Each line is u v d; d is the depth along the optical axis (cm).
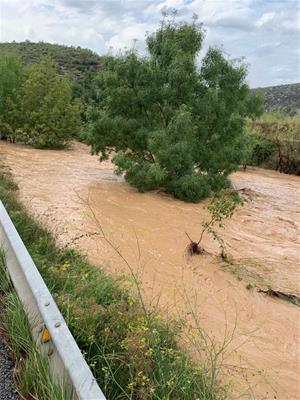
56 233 721
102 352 323
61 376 244
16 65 2717
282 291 749
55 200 1171
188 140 1391
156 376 329
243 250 956
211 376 367
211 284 734
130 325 373
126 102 1440
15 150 2334
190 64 1392
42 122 2480
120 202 1264
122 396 296
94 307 392
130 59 1426
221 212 937
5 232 423
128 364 317
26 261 348
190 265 804
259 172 2348
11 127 2588
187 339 492
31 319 299
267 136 2620
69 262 570
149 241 916
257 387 458
